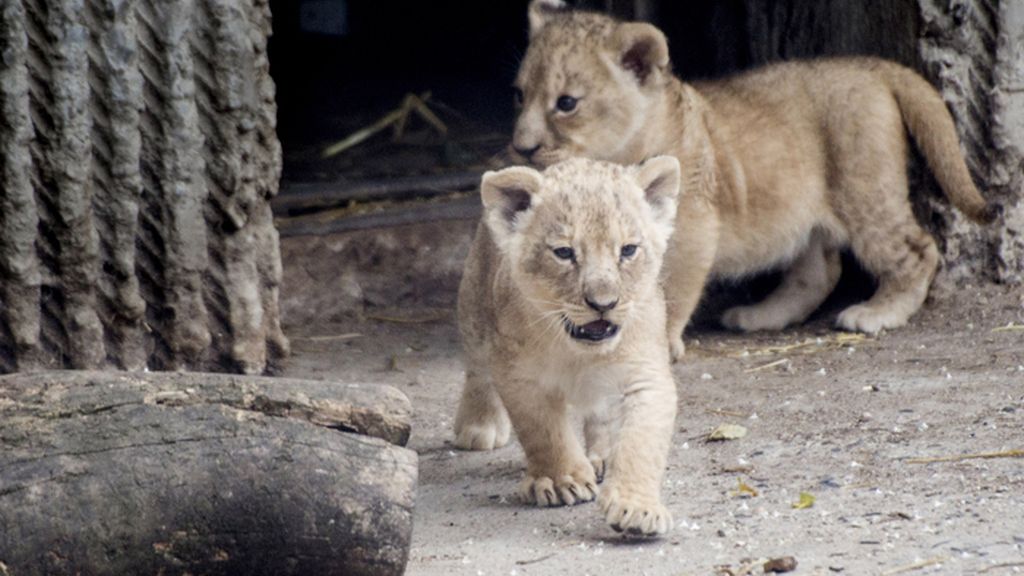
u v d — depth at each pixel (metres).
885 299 14.95
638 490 9.08
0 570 7.08
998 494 9.16
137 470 7.37
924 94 14.74
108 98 10.51
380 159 19.47
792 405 12.02
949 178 14.55
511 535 9.16
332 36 24.44
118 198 10.65
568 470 10.00
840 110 14.97
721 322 15.52
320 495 7.53
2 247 10.34
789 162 14.97
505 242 9.81
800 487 9.70
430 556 8.74
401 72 23.69
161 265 10.94
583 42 14.29
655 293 9.85
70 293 10.61
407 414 7.90
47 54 10.25
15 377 7.61
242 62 10.91
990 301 14.90
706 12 18.05
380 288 16.34
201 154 10.91
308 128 21.05
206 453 7.48
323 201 16.92
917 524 8.68
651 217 9.84
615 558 8.52
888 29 15.46
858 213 14.95
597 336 9.30
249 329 11.30
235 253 11.19
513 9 23.53
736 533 8.81
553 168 9.95
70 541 7.22
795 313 15.44
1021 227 15.18
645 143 14.36
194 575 7.46
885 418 11.28
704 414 11.96
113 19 10.42
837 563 8.06
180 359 11.09
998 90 14.84
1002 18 14.73
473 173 17.98
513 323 9.70
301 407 7.73
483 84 23.25
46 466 7.27
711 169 14.42
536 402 9.88
